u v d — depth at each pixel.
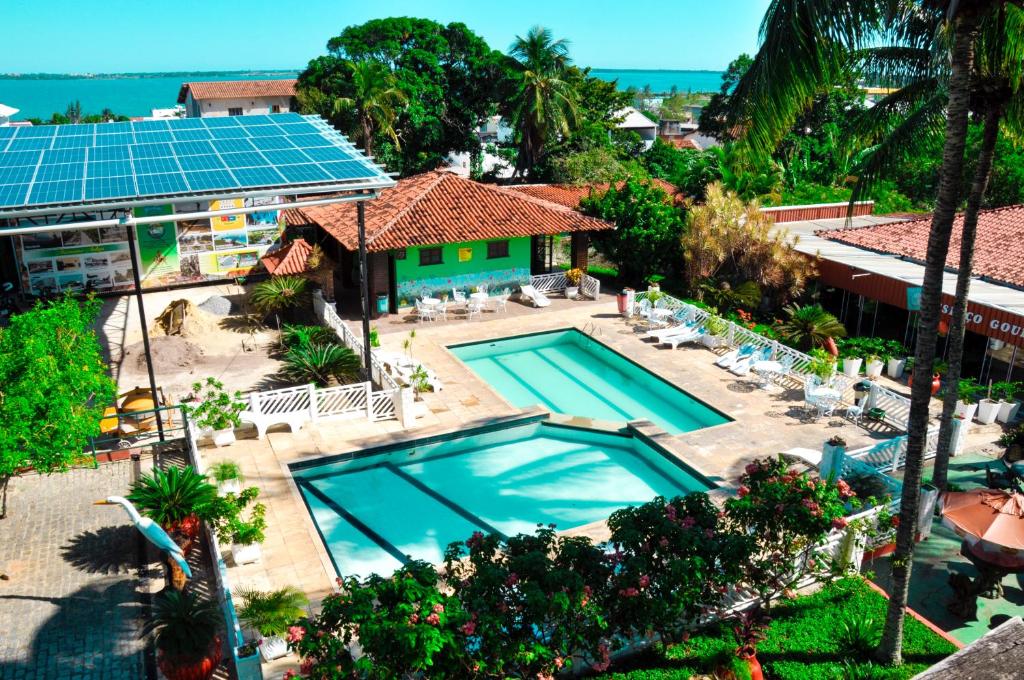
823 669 11.41
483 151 72.06
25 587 13.16
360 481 18.23
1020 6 11.81
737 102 11.45
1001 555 13.02
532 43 54.03
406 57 60.41
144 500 13.88
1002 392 22.08
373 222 29.84
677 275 32.94
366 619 9.15
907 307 24.08
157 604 12.73
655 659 11.63
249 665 10.23
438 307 29.05
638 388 23.94
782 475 12.66
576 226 31.53
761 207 35.88
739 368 23.83
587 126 56.38
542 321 28.97
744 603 12.77
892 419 20.23
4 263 29.78
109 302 30.02
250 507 16.02
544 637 10.19
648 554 11.00
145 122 23.97
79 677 11.15
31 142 20.64
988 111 14.10
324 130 23.36
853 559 13.62
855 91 47.31
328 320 26.78
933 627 12.48
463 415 20.89
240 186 17.16
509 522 16.47
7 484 16.55
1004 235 26.59
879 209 42.34
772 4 10.66
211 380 18.70
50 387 13.74
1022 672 6.24
